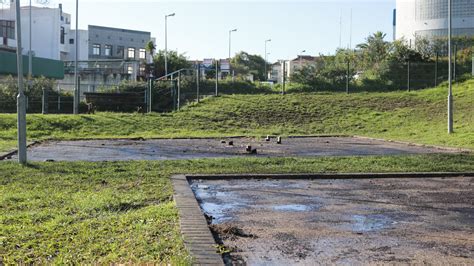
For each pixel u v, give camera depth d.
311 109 31.88
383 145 20.41
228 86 42.56
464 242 6.38
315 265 5.41
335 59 50.91
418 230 6.98
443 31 75.31
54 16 70.50
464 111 28.19
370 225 7.25
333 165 13.19
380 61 46.19
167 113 30.95
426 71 41.38
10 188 9.45
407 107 30.92
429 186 10.66
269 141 22.39
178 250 5.53
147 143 21.09
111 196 8.66
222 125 28.81
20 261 5.16
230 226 6.95
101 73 52.16
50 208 7.68
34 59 48.28
